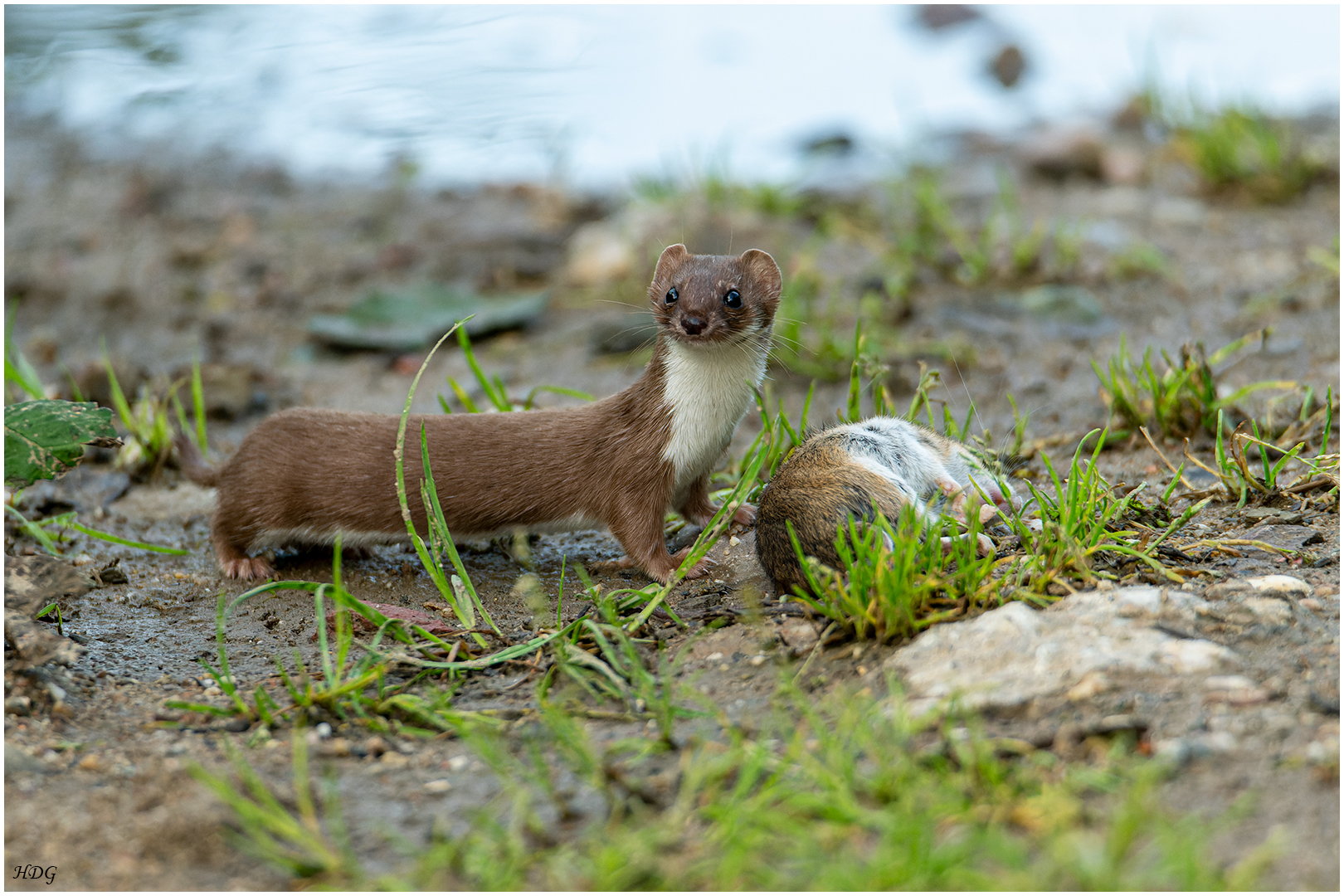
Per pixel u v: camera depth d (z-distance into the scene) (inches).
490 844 249.1
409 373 631.8
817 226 764.6
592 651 333.4
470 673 329.1
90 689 326.3
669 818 256.5
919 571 321.4
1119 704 269.3
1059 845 227.3
